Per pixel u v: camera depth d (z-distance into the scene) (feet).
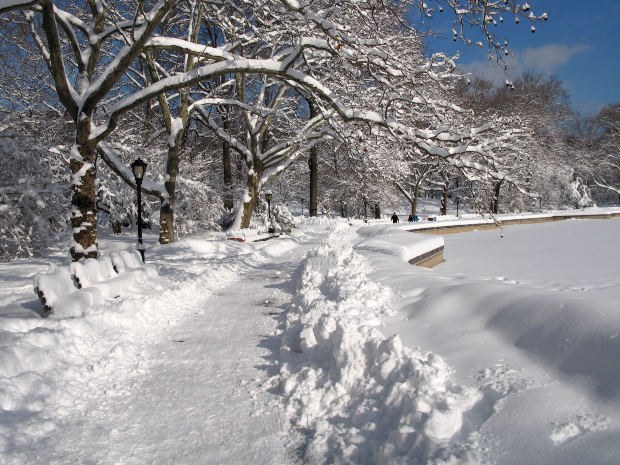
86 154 35.65
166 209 61.11
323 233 94.89
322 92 33.81
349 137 36.81
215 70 33.91
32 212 50.90
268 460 11.45
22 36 59.00
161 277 35.53
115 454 11.77
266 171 86.69
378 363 13.60
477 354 14.70
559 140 174.60
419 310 20.21
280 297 31.17
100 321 21.90
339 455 10.96
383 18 37.99
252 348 20.31
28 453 11.69
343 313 19.48
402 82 32.35
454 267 50.88
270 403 14.69
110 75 34.04
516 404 11.14
